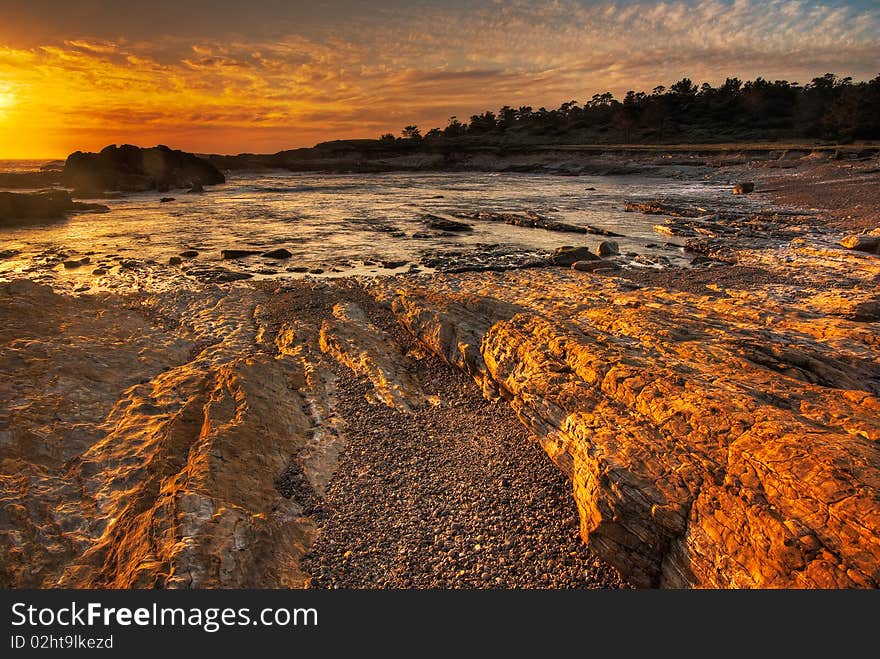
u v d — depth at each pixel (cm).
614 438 1177
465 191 9588
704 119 18275
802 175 8519
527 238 4797
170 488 1221
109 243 4534
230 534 1088
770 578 830
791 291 2830
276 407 1639
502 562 1124
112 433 1503
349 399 1817
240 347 2208
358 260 3931
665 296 2759
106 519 1191
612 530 1061
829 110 14538
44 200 6181
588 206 6944
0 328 2106
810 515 834
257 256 4038
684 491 1009
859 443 952
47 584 1023
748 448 985
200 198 8575
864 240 3753
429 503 1314
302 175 16612
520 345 1766
